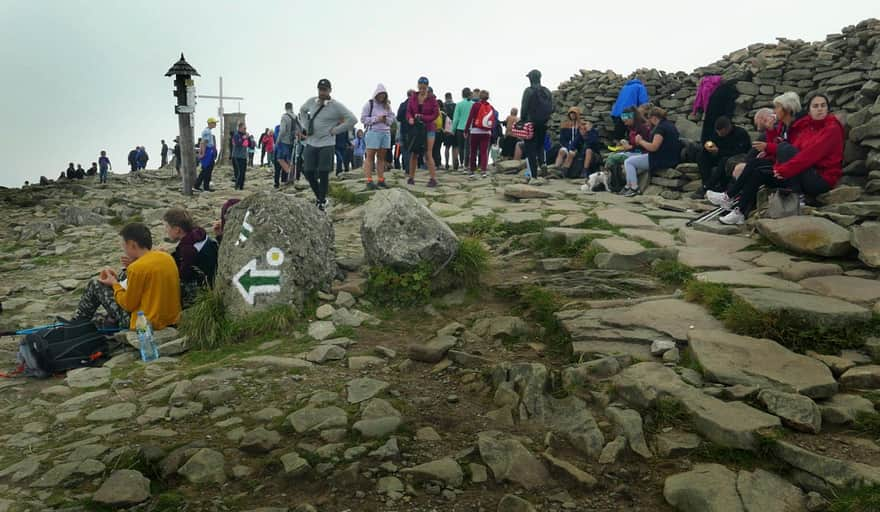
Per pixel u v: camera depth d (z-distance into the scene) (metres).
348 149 18.03
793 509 2.64
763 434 3.01
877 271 5.00
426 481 3.00
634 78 14.66
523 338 4.68
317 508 2.82
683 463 3.02
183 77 14.59
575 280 5.54
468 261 5.79
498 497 2.90
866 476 2.69
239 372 4.27
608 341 4.29
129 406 3.93
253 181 19.23
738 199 7.20
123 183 20.70
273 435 3.39
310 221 5.73
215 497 2.93
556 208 8.65
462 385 4.06
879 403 3.26
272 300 5.27
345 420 3.53
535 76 11.81
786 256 5.65
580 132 12.71
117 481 3.00
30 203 14.63
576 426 3.37
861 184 7.69
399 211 5.69
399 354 4.60
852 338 3.92
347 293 5.68
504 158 16.14
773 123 7.59
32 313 6.47
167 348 4.95
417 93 11.28
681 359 3.94
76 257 9.17
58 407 4.03
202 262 5.89
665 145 10.02
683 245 6.46
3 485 3.09
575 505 2.81
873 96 8.91
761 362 3.67
